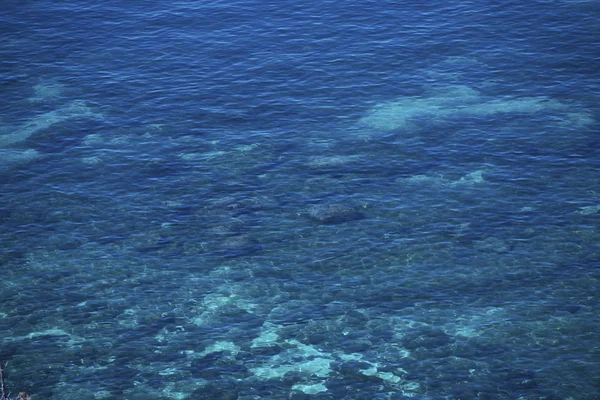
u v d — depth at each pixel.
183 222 60.44
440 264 55.41
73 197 63.34
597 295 52.19
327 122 71.19
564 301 51.88
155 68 79.31
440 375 47.19
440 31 83.00
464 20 84.62
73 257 57.47
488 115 70.94
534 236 57.44
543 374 46.75
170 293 54.22
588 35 80.81
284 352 49.44
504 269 54.66
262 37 83.50
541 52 78.94
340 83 76.25
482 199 61.25
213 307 53.00
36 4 90.12
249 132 70.31
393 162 65.94
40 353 49.66
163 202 62.53
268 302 53.19
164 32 85.00
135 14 88.31
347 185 63.50
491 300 52.31
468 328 50.31
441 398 45.66
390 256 56.28
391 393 46.25
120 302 53.56
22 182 64.94
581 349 48.28
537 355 48.06
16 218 61.28
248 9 88.44
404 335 50.12
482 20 84.38
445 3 87.81
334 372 47.88
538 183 62.66
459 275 54.41
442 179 63.66
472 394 45.78
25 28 86.19
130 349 49.97
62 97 75.56
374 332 50.47
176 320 52.12
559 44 79.88
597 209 59.62
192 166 66.44
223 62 79.81
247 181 64.44
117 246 58.38
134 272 56.03
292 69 78.38
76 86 77.12
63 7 89.69
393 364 48.16
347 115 72.00
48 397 46.62
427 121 70.62
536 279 53.75
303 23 85.62
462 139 68.19
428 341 49.53
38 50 82.62
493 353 48.38
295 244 57.84
